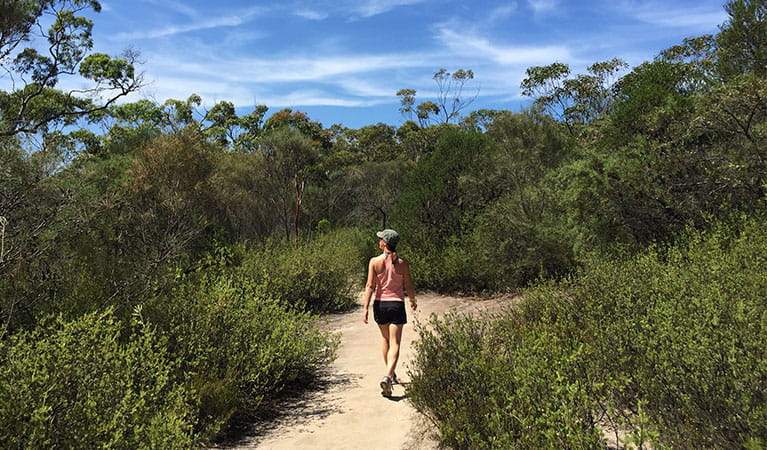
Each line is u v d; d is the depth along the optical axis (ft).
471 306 37.78
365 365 23.67
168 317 18.76
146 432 11.30
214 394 15.90
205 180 49.55
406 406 17.84
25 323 18.76
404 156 163.02
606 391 11.11
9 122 39.78
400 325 19.62
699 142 31.99
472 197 50.83
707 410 9.90
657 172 30.58
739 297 14.17
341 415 17.40
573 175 34.86
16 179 22.97
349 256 52.01
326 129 143.74
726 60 43.62
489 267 41.55
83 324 13.09
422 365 16.47
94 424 10.59
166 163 46.55
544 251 38.65
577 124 82.89
